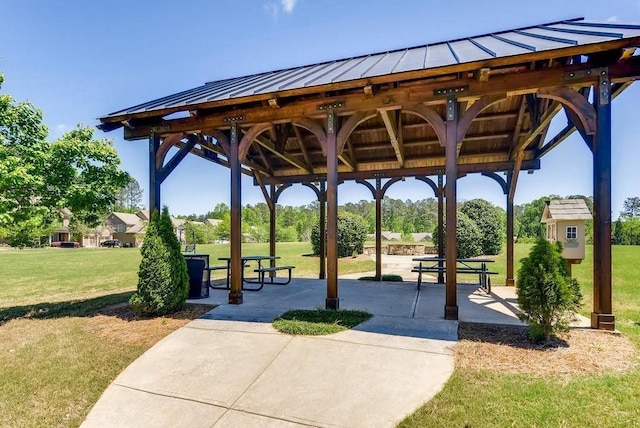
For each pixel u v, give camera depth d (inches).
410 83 178.5
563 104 166.2
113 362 137.3
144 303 188.2
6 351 151.7
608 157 150.6
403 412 97.5
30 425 101.3
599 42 137.2
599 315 151.8
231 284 213.2
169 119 225.1
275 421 98.0
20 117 219.9
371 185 354.0
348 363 126.3
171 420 101.3
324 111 193.5
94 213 243.9
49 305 251.9
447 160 172.1
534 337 140.3
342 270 457.4
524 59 148.0
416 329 157.0
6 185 195.2
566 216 217.5
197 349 144.8
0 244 1247.5
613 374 111.7
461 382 109.3
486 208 636.1
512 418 90.9
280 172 375.2
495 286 293.9
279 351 138.8
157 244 193.6
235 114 211.3
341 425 94.3
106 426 100.3
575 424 87.7
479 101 169.3
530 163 297.4
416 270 273.0
